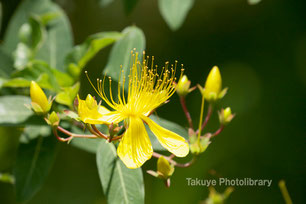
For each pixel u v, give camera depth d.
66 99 0.54
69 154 0.69
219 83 0.54
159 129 0.53
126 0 0.60
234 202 0.69
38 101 0.52
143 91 0.53
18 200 0.54
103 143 0.54
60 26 0.59
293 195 0.70
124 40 0.55
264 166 0.71
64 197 0.68
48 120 0.52
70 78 0.56
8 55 0.58
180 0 0.59
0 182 0.66
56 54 0.58
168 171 0.52
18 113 0.55
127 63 0.55
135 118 0.53
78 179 0.69
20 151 0.55
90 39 0.56
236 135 0.72
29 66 0.55
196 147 0.52
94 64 0.72
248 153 0.71
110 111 0.53
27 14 0.59
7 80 0.56
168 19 0.58
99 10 0.74
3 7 0.64
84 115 0.52
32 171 0.55
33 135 0.56
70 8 0.69
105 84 0.55
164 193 0.68
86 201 0.68
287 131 0.73
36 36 0.58
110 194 0.53
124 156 0.52
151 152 0.52
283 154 0.72
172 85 0.54
